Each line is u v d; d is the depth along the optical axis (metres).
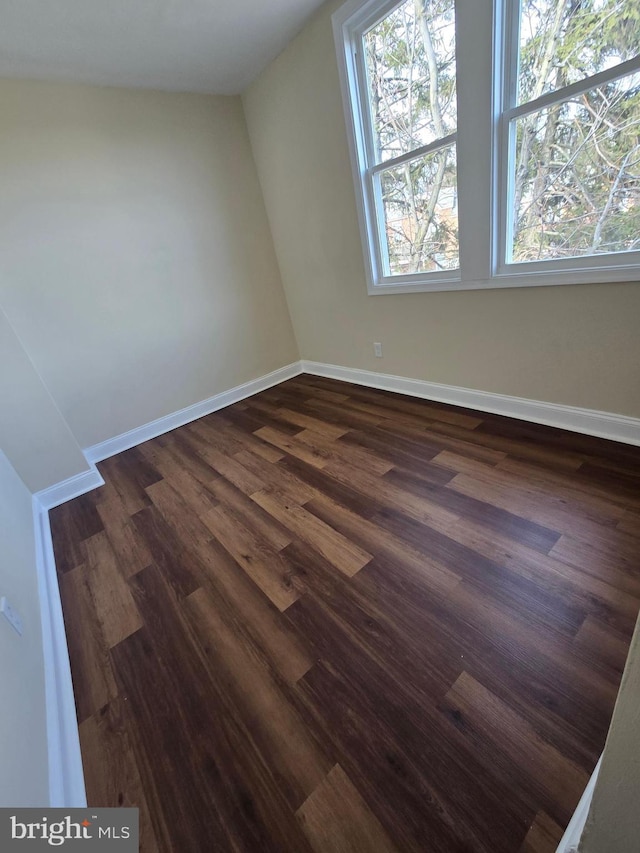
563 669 1.06
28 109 2.31
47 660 1.30
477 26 1.62
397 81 2.09
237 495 2.16
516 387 2.24
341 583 1.47
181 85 2.72
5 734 0.86
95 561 1.85
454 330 2.41
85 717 1.18
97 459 2.99
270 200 3.31
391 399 2.99
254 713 1.11
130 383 3.05
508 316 2.10
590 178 1.62
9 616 1.19
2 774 0.77
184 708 1.16
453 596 1.33
